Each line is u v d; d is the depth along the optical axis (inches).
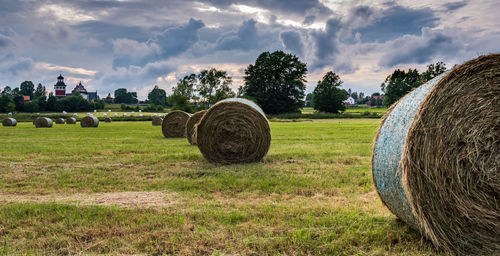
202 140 427.8
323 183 300.5
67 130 1194.0
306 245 170.4
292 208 225.5
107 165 401.4
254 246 170.6
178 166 398.3
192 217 211.9
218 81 3710.6
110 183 311.9
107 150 542.6
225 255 162.9
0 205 239.1
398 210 194.4
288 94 3304.6
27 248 171.3
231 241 176.7
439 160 169.6
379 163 200.1
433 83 182.4
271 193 270.5
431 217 169.5
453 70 169.9
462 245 170.4
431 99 170.4
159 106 4510.3
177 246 171.3
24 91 6565.0
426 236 177.9
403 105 195.2
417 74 3228.3
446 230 169.8
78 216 212.8
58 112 4106.8
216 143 426.3
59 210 224.7
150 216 212.5
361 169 360.2
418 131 170.1
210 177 333.4
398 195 186.4
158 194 271.6
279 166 391.2
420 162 169.9
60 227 195.5
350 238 178.2
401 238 183.9
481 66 172.2
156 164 411.5
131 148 575.5
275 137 785.6
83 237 183.9
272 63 3257.9
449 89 171.5
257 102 3149.6
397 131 187.2
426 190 169.8
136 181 318.7
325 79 3499.0
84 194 274.1
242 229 190.1
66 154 498.6
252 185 292.2
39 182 315.6
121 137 856.9
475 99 172.4
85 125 1467.8
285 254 162.7
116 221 204.4
